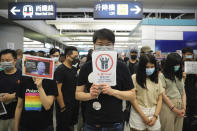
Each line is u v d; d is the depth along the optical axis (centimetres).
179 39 705
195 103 270
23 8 506
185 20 703
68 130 273
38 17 507
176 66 237
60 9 920
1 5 654
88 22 960
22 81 180
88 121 149
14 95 221
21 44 873
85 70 154
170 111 234
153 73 216
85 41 1728
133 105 209
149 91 212
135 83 218
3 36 784
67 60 282
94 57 134
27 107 175
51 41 1548
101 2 495
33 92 176
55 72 269
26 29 943
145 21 704
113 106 143
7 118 226
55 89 184
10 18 508
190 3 673
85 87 156
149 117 210
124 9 493
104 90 133
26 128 177
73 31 1529
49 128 185
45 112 180
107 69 134
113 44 140
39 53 337
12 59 226
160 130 221
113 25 991
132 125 214
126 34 1327
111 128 142
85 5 690
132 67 454
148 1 647
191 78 279
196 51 473
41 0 639
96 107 142
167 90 240
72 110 274
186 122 266
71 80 275
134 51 451
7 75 231
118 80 146
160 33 705
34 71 163
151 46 702
